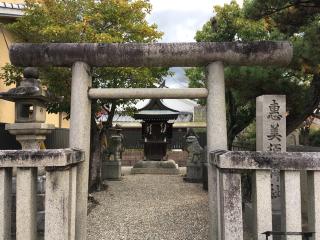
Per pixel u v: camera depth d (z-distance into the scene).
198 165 14.80
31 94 6.49
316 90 8.86
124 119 26.06
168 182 14.70
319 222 3.22
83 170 4.46
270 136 6.95
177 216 8.28
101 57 4.45
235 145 12.09
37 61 4.50
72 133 4.49
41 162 3.47
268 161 3.29
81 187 4.43
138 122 25.38
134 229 7.19
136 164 18.61
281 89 8.75
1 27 11.24
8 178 3.59
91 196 9.99
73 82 4.50
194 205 9.53
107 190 12.30
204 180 12.76
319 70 7.51
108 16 10.01
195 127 24.95
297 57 7.25
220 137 4.46
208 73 4.54
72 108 4.50
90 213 8.66
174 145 25.42
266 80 8.51
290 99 8.96
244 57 4.43
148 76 10.64
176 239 6.44
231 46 4.41
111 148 15.58
